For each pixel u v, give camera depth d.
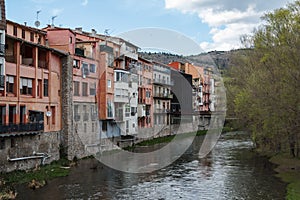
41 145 41.91
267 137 51.44
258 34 45.16
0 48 35.59
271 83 42.84
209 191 33.09
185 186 34.91
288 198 30.58
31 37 48.53
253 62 58.31
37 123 40.34
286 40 38.25
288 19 38.69
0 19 35.59
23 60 42.97
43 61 44.56
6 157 35.72
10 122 38.44
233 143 72.25
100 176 38.53
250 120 56.72
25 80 40.81
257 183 36.25
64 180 36.34
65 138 46.84
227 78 70.88
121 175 39.34
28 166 39.06
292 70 37.97
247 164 47.47
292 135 42.34
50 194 30.89
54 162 44.03
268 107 41.72
